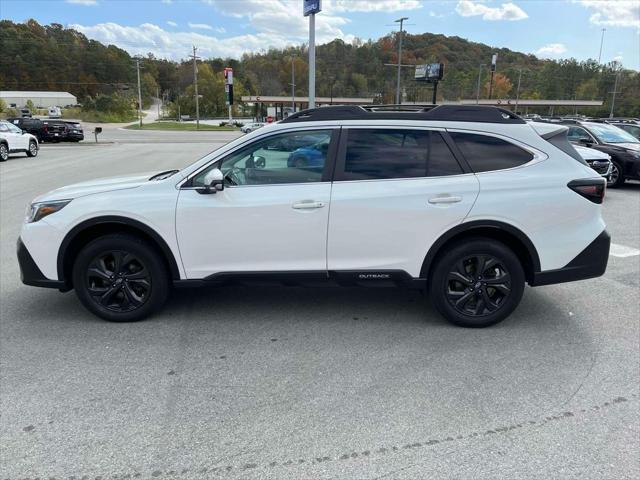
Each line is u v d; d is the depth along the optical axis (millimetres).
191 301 4812
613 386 3291
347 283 4098
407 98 100938
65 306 4660
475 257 4059
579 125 13273
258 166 4043
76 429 2820
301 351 3783
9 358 3648
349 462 2555
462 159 4008
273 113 78562
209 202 3957
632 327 4238
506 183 3953
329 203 3918
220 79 127438
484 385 3299
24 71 118500
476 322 4164
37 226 4078
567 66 111000
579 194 3998
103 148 28891
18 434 2773
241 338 4004
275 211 3932
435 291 4117
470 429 2830
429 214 3932
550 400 3123
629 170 11844
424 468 2510
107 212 3982
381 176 3982
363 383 3320
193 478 2441
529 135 4086
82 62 126250
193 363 3588
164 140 41031
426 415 2957
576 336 4059
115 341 3936
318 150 4020
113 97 96438
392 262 4027
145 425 2859
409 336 4047
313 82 16188
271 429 2826
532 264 4066
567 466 2525
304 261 4035
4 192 11453
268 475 2461
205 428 2834
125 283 4188
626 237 7457
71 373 3436
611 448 2666
